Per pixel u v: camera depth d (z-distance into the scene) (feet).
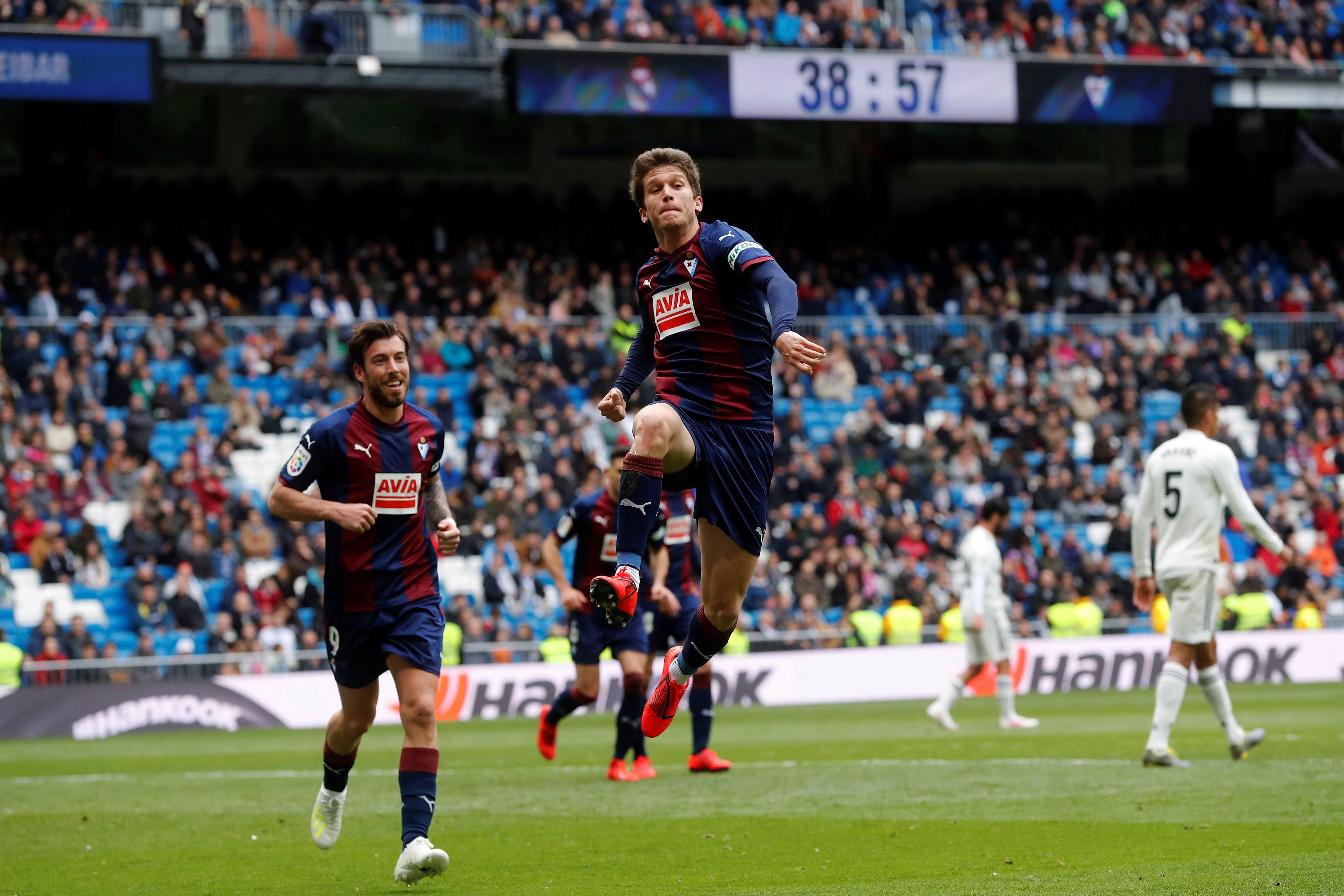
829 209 344.28
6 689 168.96
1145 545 101.71
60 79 236.22
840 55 269.85
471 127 328.49
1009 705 144.05
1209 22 304.91
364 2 269.03
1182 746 115.75
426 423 62.75
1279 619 224.53
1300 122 329.31
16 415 221.05
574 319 271.49
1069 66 278.67
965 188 345.51
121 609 209.15
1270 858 59.88
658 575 101.76
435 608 61.87
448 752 134.31
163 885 61.46
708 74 265.54
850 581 217.15
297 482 60.80
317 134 318.45
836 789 91.76
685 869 61.98
